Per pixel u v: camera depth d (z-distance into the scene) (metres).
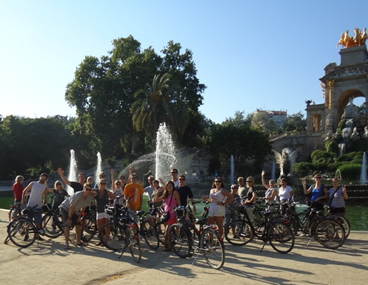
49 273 9.83
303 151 85.31
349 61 81.19
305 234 14.25
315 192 14.23
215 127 71.56
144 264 10.76
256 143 69.06
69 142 77.62
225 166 73.38
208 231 10.54
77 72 69.88
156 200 12.72
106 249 12.75
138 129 60.91
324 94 89.94
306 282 8.91
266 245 13.17
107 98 65.88
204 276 9.45
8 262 11.00
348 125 70.81
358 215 26.05
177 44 71.25
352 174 55.91
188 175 57.34
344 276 9.39
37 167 83.12
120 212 12.55
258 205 15.78
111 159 69.19
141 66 65.62
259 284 8.78
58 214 15.06
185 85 70.19
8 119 75.25
